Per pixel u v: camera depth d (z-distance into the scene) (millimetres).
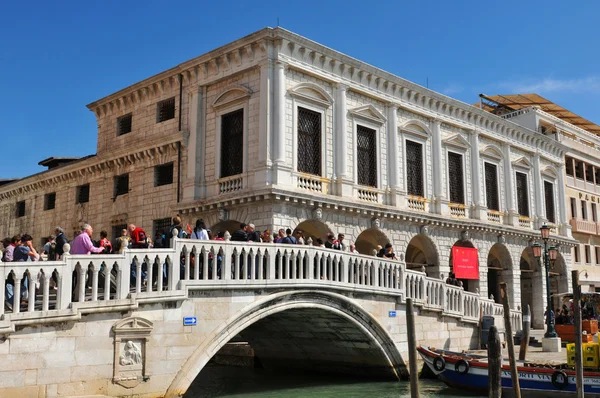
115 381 11930
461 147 31000
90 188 30062
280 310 15375
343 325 18250
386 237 25953
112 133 29391
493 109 43500
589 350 15508
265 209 21844
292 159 22656
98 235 29031
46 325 11078
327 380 19859
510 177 33938
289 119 22797
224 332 13914
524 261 37906
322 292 16438
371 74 25844
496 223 32031
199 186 24438
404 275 19375
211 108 24688
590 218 43531
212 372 22328
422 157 28594
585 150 43844
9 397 10508
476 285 30609
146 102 27609
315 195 22625
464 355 17859
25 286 11875
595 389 14602
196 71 25219
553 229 37438
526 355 20953
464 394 16781
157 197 26109
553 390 15180
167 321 12906
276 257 15844
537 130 39188
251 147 22703
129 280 12352
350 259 17656
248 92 23000
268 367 22969
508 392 15922
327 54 24062
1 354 10492
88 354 11625
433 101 29141
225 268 14016
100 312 11789
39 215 33562
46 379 10992
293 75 23234
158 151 26203
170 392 12734
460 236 30016
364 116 25656
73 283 12539
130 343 12289
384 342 18625
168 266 13117
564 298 31438
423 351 18297
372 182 26031
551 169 38281
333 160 24266
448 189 29719
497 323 23641
